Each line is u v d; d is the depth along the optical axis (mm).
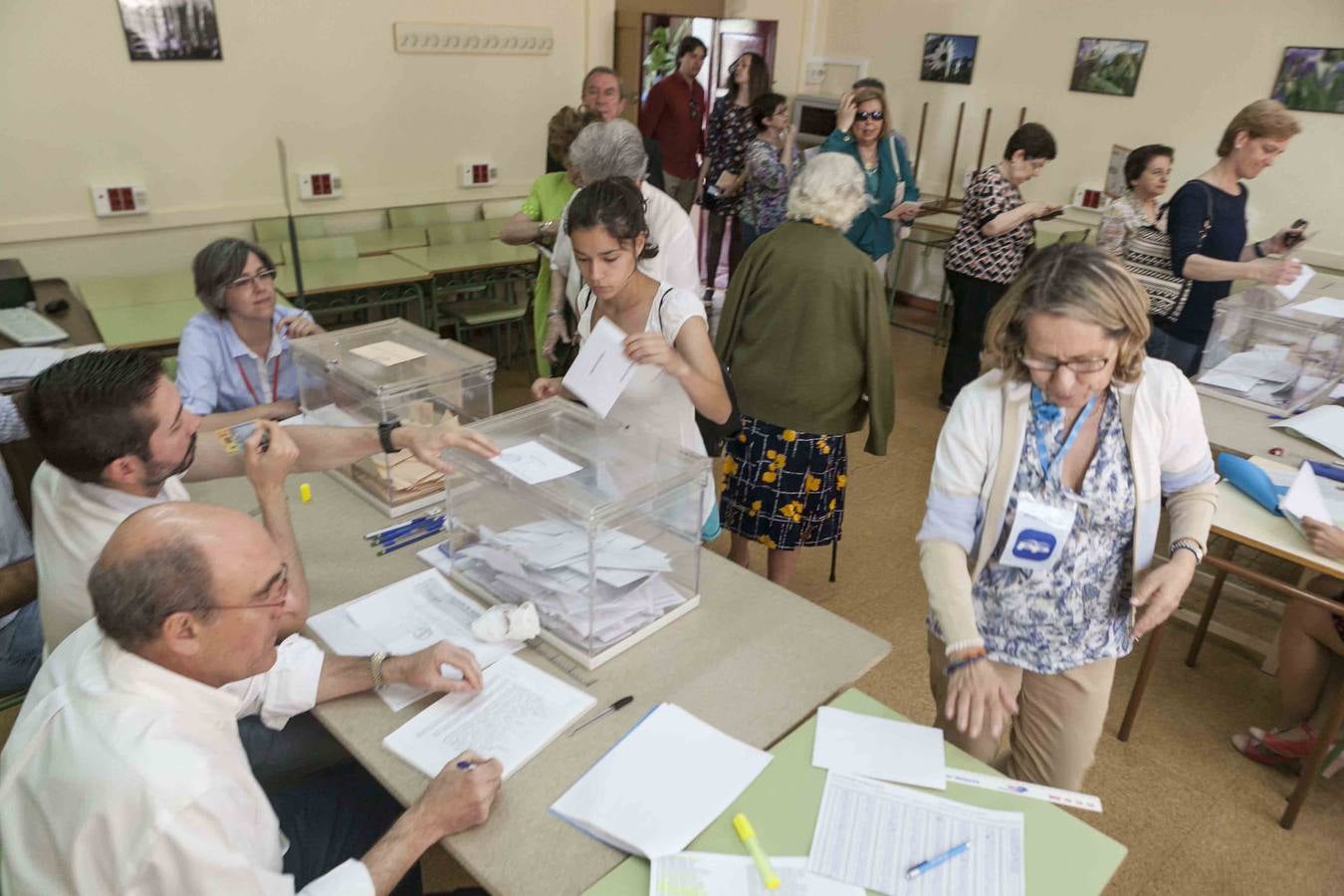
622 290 1857
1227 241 3041
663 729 1269
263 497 1503
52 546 1438
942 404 4531
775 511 2496
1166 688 2600
